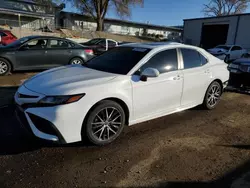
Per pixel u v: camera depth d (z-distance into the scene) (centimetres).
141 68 358
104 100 315
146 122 417
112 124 329
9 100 507
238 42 2519
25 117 297
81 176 258
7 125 381
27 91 308
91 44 1575
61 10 3522
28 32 2348
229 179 260
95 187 241
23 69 787
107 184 246
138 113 356
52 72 372
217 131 389
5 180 248
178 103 416
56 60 838
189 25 3084
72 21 3747
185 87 416
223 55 1546
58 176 257
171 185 247
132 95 339
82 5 3219
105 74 344
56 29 2998
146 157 301
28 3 3069
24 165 275
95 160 290
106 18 4231
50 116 279
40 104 285
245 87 647
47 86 304
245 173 272
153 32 5122
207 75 458
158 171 271
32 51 787
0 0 2875
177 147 329
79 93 290
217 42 2938
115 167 277
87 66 406
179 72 402
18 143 325
